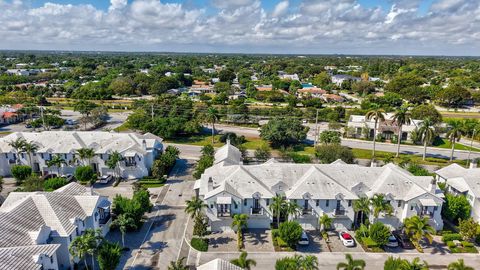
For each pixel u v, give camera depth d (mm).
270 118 148250
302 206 62281
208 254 55938
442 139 132875
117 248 49656
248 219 63344
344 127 140875
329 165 68875
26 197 53250
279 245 58156
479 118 161125
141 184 84375
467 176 70562
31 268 40031
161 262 53656
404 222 59750
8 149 89125
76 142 89625
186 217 68062
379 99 194125
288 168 67875
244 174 64938
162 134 124312
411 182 63938
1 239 43125
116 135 93000
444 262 54719
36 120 137875
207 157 87062
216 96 198000
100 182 84500
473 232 58031
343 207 62500
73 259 50750
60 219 50531
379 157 110000
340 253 56688
